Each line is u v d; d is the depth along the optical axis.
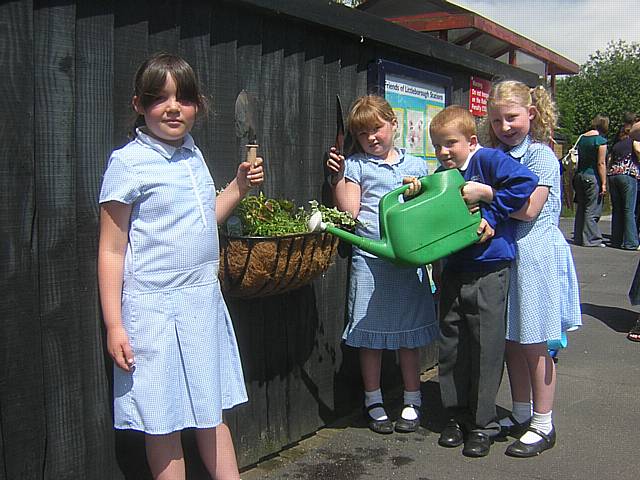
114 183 2.27
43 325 2.36
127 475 2.68
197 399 2.40
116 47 2.53
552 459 3.41
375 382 3.79
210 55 2.90
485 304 3.31
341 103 3.72
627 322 6.16
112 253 2.29
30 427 2.34
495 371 3.37
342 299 3.86
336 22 3.46
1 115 2.20
